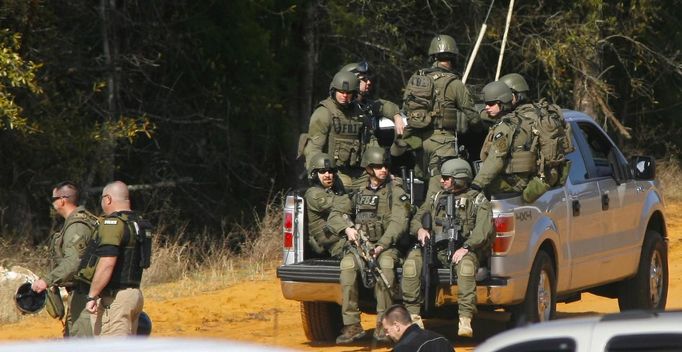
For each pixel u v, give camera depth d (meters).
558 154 36.25
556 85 88.75
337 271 36.34
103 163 65.69
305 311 39.59
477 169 38.81
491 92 36.81
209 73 73.69
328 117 38.75
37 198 67.12
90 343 12.64
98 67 68.44
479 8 87.88
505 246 34.91
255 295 51.34
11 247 60.28
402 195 36.12
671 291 52.62
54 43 65.38
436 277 35.09
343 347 39.00
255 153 80.88
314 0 80.94
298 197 38.19
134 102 73.69
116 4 72.06
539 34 89.19
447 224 35.09
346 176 39.03
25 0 59.56
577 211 38.97
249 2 73.50
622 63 95.31
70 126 63.25
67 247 30.27
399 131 39.12
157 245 61.38
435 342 26.38
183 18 72.44
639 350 14.41
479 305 36.19
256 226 72.56
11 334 42.28
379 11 82.00
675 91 110.38
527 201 36.06
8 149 65.38
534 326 15.96
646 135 112.75
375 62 84.25
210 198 76.69
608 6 92.06
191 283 55.62
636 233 43.09
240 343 13.16
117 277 30.12
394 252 36.03
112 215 30.27
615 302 51.69
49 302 30.78
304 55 81.56
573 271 38.81
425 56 89.06
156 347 12.15
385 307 35.66
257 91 74.62
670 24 104.44
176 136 74.62
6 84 59.66
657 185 45.78
